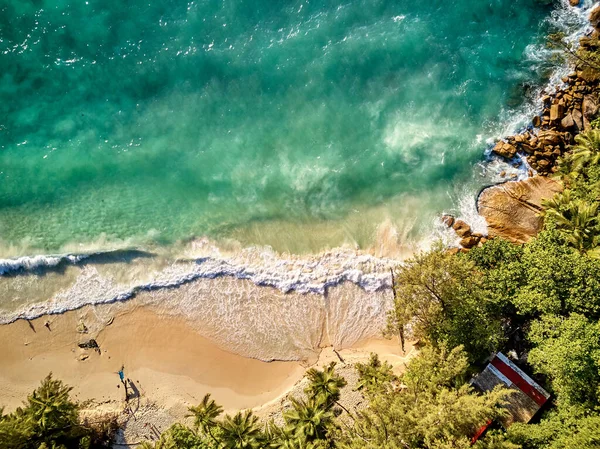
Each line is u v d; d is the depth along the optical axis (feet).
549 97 122.31
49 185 126.93
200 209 125.18
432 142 124.67
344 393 112.06
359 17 128.36
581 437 83.25
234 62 129.18
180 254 122.21
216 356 116.88
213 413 105.70
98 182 127.03
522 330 105.19
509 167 121.90
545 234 101.14
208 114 128.77
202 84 129.18
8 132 128.67
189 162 127.34
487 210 119.65
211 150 127.75
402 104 126.72
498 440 89.30
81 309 120.06
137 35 130.00
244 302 119.03
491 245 107.55
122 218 125.08
